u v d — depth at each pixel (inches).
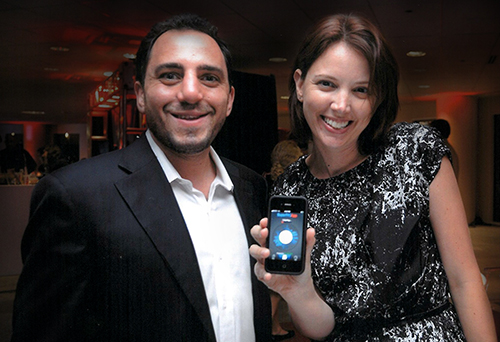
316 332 51.9
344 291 51.7
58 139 672.4
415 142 51.8
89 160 47.3
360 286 50.5
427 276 49.9
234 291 49.3
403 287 49.3
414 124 54.0
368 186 52.9
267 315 52.7
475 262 50.4
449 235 49.9
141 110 51.3
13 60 315.0
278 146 121.3
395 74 53.4
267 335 52.6
